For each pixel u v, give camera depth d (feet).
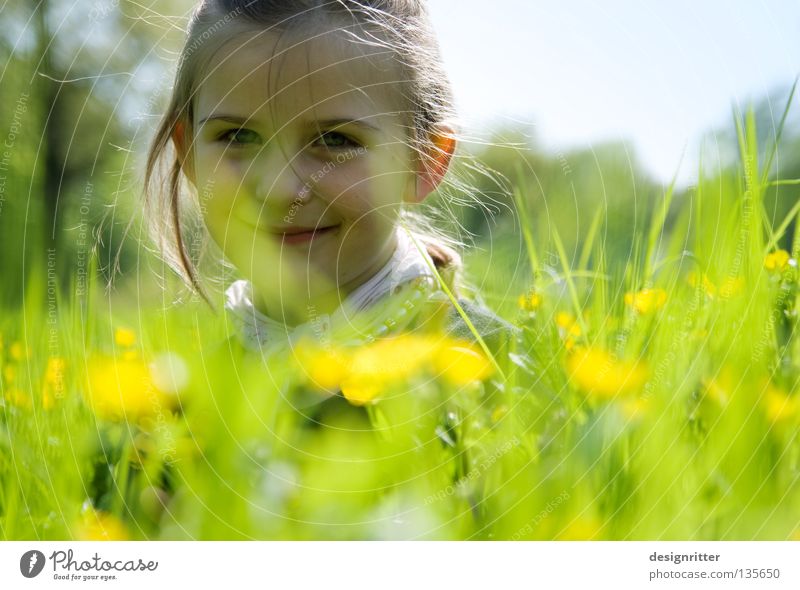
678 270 5.16
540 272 5.89
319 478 3.11
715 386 3.76
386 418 3.70
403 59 6.01
